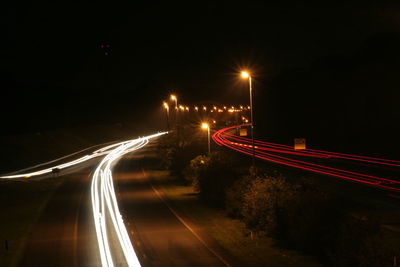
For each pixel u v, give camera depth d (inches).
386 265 616.1
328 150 2711.6
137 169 2605.8
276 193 975.0
